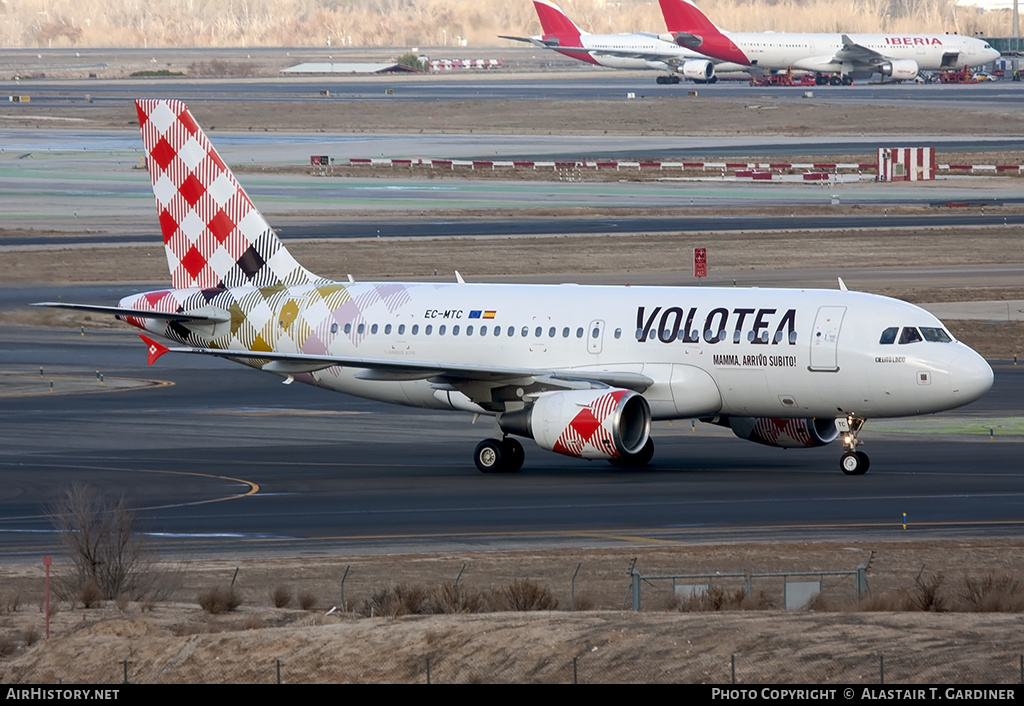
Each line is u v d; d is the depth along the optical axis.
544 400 172.88
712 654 76.81
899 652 75.88
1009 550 126.69
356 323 193.25
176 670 82.12
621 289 185.38
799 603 100.81
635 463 182.75
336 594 111.94
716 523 142.38
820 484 165.12
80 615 101.50
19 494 162.38
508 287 191.25
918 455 185.62
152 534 140.12
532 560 124.62
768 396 172.75
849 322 168.12
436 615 93.00
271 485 168.38
